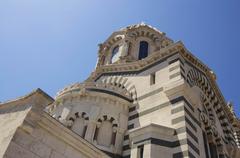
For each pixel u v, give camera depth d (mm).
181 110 19531
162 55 26797
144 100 23797
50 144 10367
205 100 25844
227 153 24578
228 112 30922
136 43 38656
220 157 22797
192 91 21500
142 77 26734
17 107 10961
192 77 25641
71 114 22844
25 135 9648
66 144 11023
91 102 23609
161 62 26297
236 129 31500
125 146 21078
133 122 22656
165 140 18156
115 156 20406
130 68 29344
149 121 21266
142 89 25219
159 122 20344
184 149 17047
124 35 39094
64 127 11086
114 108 23547
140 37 39875
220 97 29938
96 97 24000
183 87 20781
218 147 23359
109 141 21438
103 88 25250
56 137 10766
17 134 9414
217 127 25766
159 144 17859
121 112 23562
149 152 17312
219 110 28172
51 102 11086
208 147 21750
